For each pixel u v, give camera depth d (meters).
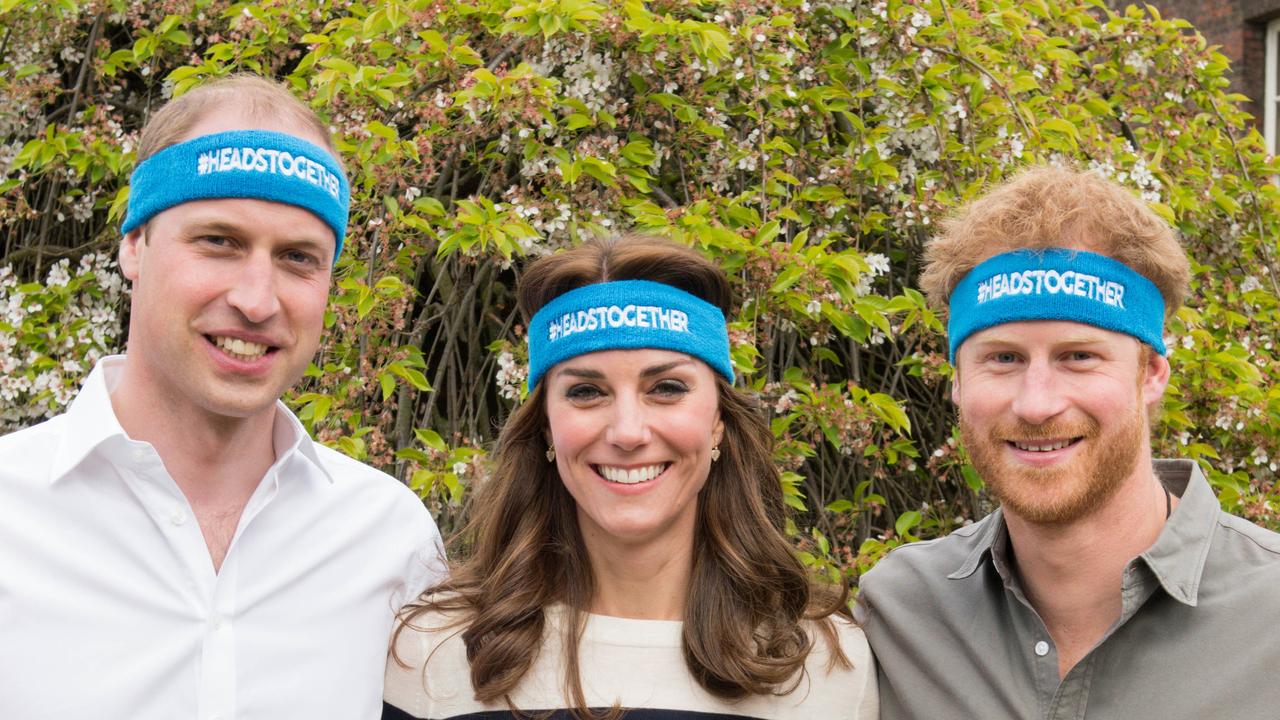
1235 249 3.84
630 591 2.06
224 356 1.79
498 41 3.08
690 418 1.98
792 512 3.08
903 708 1.99
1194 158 3.87
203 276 1.77
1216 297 3.58
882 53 3.18
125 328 3.46
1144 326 1.82
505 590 2.03
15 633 1.70
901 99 3.18
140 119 3.62
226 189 1.76
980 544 1.99
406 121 3.17
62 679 1.70
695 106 3.04
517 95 2.77
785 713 1.96
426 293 3.40
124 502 1.82
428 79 2.98
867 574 2.16
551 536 2.11
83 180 3.54
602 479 1.99
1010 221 1.85
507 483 2.15
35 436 1.86
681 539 2.08
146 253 1.82
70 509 1.79
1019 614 1.88
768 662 1.95
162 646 1.77
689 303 2.01
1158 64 3.86
